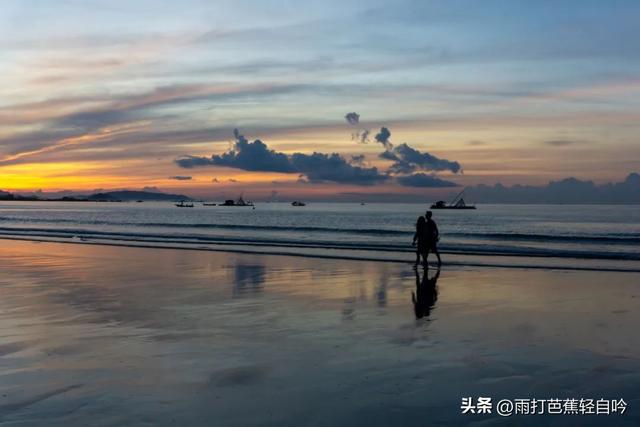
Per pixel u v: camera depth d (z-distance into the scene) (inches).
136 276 598.5
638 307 418.6
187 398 223.3
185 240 1168.2
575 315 389.7
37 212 5034.5
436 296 469.7
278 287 521.3
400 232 1592.0
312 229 1744.6
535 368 265.0
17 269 661.9
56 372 257.0
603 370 262.1
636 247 1058.1
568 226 2425.0
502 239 1304.1
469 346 305.4
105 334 332.5
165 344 309.3
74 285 533.3
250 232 1611.7
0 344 308.8
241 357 282.8
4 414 206.1
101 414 205.9
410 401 221.0
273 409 211.6
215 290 502.9
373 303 438.3
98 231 1592.0
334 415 206.1
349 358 281.7
